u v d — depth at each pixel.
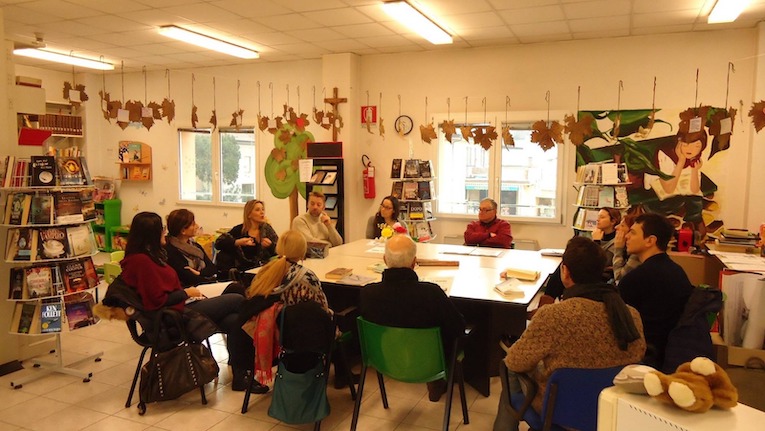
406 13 4.91
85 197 3.66
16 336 3.76
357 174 7.03
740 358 2.76
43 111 4.27
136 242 3.18
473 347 3.41
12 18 5.23
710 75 5.43
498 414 2.66
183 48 6.59
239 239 4.70
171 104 4.96
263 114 7.59
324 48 6.50
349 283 3.29
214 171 8.05
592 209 5.26
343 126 6.84
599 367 1.88
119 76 8.54
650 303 2.51
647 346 2.44
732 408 1.07
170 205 8.50
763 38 5.06
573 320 1.91
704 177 5.49
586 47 5.88
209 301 3.49
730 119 4.20
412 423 2.99
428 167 6.26
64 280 3.50
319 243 4.20
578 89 5.94
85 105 8.54
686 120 4.39
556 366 1.93
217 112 7.91
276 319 2.86
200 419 3.05
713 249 4.39
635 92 5.72
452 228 6.70
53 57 7.15
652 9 4.71
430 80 6.61
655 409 1.07
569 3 4.58
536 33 5.62
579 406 1.86
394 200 5.36
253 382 3.32
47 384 3.53
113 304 3.11
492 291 3.12
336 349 3.39
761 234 4.13
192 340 3.20
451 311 2.59
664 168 5.64
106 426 2.96
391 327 2.57
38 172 3.36
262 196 7.75
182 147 8.36
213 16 5.12
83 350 4.16
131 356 4.05
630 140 5.75
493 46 6.26
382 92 6.86
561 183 6.09
